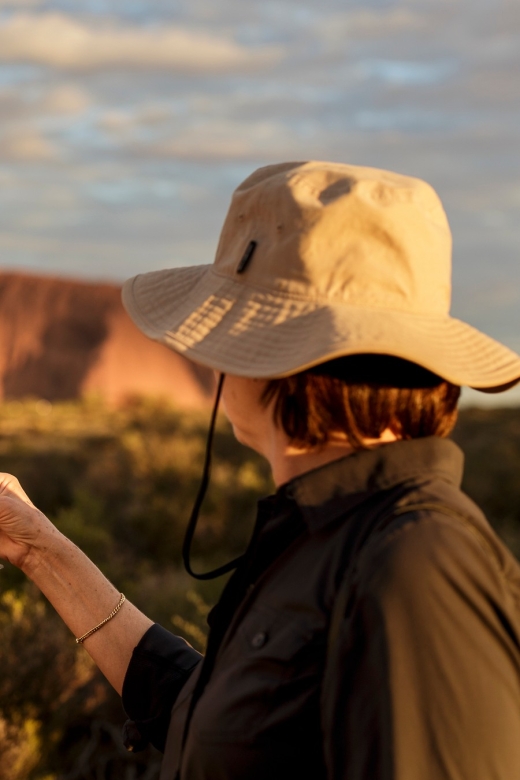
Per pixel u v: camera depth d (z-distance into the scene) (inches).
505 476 413.4
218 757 40.0
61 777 139.7
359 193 42.8
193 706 44.8
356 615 35.9
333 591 39.2
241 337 43.4
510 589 38.8
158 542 327.9
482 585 35.5
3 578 214.7
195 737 41.6
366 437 43.3
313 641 38.9
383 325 40.9
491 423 817.5
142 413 1523.1
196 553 332.2
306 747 38.5
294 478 43.9
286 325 42.5
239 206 47.8
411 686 33.8
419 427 43.5
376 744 33.9
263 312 43.8
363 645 35.3
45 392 3193.9
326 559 40.5
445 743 33.1
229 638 43.5
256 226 46.3
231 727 39.9
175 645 60.3
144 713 58.2
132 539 327.9
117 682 60.4
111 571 264.4
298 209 43.6
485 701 33.6
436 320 43.9
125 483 406.9
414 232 43.0
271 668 39.7
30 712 147.0
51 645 153.6
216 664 43.9
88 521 323.9
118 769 148.9
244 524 341.4
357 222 42.6
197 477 389.7
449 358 41.8
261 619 41.6
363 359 42.9
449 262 45.3
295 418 44.5
